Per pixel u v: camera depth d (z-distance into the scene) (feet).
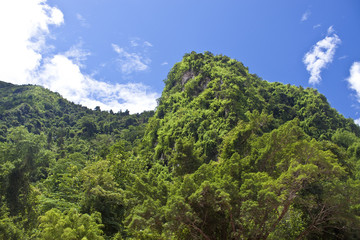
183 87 312.91
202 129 210.18
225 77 262.26
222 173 76.02
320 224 66.95
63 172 132.57
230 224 67.05
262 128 203.72
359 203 63.10
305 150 75.72
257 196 59.67
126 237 89.92
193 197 60.80
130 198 79.92
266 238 66.74
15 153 150.00
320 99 312.50
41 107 616.39
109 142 385.29
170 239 62.03
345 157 120.88
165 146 226.17
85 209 91.35
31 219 118.62
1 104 574.56
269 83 360.89
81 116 640.99
